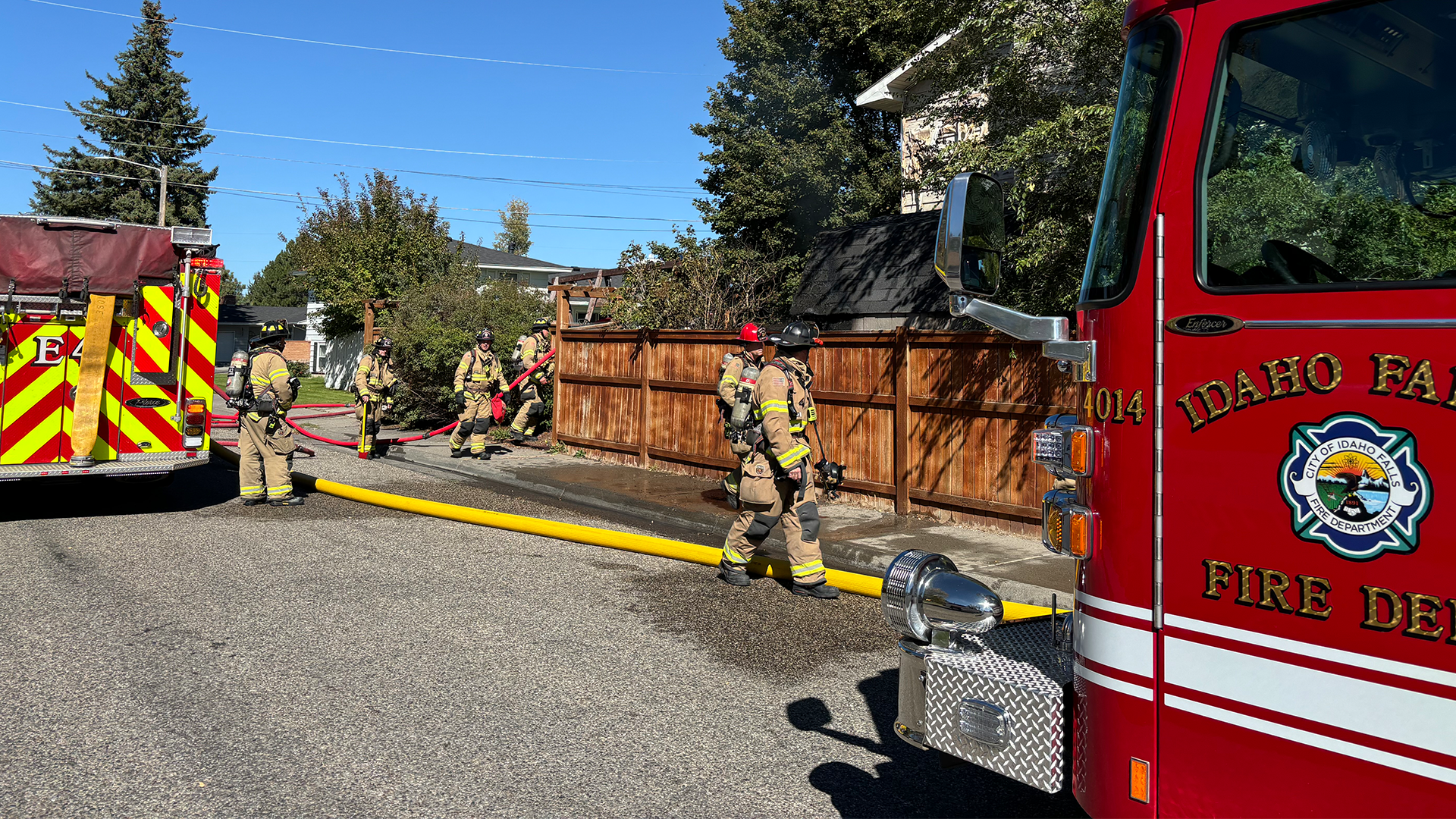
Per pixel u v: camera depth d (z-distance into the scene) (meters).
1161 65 2.19
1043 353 2.42
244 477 8.99
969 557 6.64
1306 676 1.86
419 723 3.94
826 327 12.38
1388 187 1.98
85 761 3.52
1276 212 2.05
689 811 3.23
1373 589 1.77
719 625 5.39
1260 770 1.93
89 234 8.05
